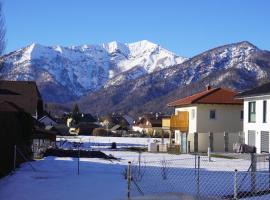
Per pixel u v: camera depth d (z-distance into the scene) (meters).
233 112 54.03
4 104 32.12
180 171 22.94
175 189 17.05
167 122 57.62
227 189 17.14
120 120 159.00
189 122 55.59
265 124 41.94
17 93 52.69
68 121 137.50
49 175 20.83
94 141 73.56
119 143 69.00
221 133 50.25
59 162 27.14
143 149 52.06
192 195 15.52
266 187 17.06
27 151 28.38
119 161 30.22
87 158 31.48
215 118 53.84
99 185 17.83
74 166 24.97
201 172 22.14
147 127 121.69
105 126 132.12
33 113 51.31
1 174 20.16
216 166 28.53
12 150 23.14
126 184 18.00
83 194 15.74
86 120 151.88
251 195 15.96
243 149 42.62
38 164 25.53
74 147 48.38
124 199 14.74
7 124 22.12
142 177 20.19
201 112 53.66
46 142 44.94
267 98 41.72
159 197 14.92
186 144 49.97
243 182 17.89
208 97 53.66
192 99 54.31
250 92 44.72
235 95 49.53
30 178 19.73
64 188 17.06
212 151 49.62
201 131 53.47
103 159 31.09
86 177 20.31
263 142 42.09
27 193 15.95
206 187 17.50
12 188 16.94
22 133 27.00
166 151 49.88
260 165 27.97
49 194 15.77
